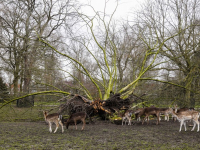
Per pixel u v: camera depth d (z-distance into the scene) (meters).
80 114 13.55
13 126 14.80
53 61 20.17
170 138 10.72
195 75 20.36
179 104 21.75
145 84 22.22
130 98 18.06
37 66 19.47
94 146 8.96
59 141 9.88
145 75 23.08
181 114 12.94
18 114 19.84
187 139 10.46
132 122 17.28
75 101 15.96
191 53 20.62
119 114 16.50
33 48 19.86
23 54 20.00
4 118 18.53
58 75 20.58
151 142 9.79
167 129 13.80
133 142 9.79
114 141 10.00
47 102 19.08
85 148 8.62
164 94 20.75
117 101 16.42
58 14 23.55
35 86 21.06
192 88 20.48
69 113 16.39
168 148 8.63
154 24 21.88
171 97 20.67
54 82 20.30
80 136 11.17
